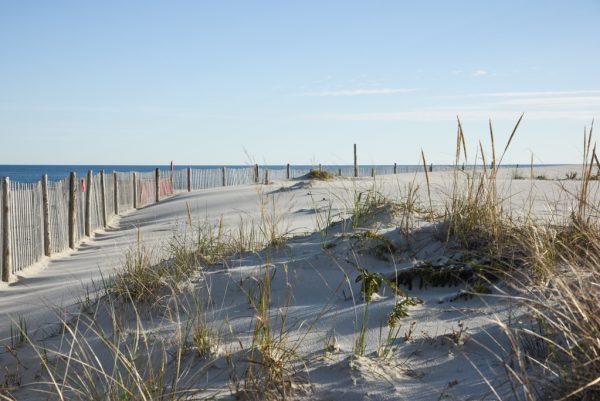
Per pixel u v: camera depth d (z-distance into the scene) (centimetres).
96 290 560
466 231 479
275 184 1947
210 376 312
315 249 518
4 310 571
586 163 427
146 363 348
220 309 423
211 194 1812
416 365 295
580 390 212
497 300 366
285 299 430
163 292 470
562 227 441
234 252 573
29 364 394
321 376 292
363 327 328
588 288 262
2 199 794
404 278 429
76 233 1144
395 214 579
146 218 1483
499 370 272
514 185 1207
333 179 1808
